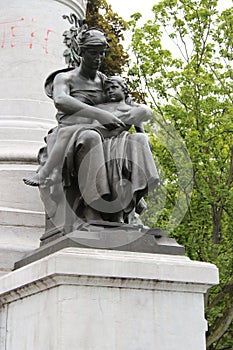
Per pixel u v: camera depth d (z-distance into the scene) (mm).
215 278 6730
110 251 6574
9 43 10938
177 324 6512
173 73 16453
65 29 11195
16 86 10750
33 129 10398
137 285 6430
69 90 7777
